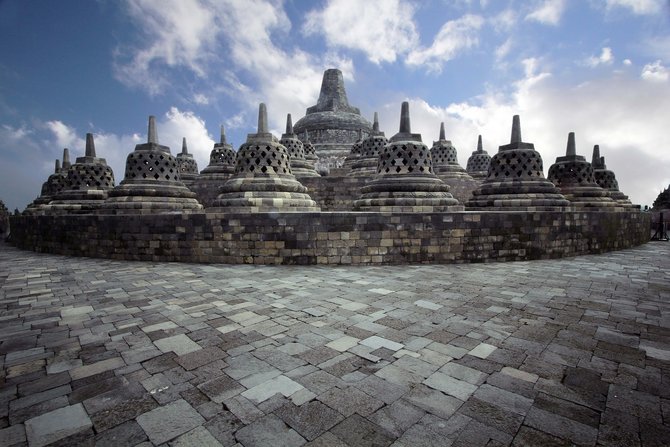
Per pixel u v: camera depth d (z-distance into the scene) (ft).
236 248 39.22
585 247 46.21
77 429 10.66
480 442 10.02
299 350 16.05
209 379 13.53
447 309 21.97
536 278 30.86
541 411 11.44
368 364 14.66
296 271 34.53
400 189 44.24
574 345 16.55
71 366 14.65
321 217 37.93
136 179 49.47
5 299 24.68
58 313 21.61
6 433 10.49
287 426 10.73
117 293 26.21
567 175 61.31
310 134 114.62
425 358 15.20
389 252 38.27
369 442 10.02
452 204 43.98
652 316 20.65
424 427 10.66
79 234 46.52
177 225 40.78
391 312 21.38
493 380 13.38
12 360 15.21
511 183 49.03
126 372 14.12
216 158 85.81
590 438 10.19
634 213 57.36
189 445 9.95
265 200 42.27
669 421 10.93
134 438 10.25
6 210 99.71
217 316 20.85
